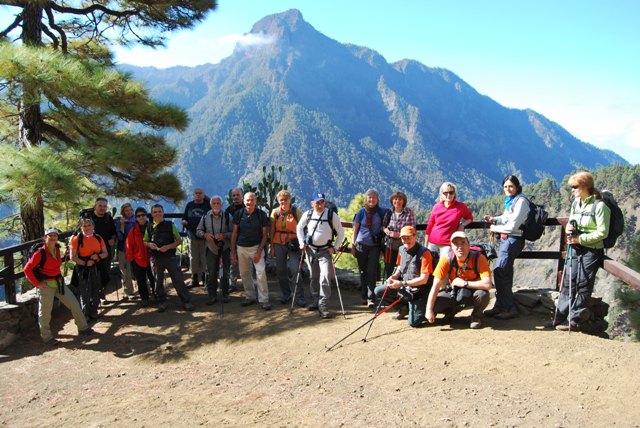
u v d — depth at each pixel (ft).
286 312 23.72
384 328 20.16
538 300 20.33
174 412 15.15
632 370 14.21
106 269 25.89
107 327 24.11
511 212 19.33
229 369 18.52
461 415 12.90
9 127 37.81
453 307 19.33
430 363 16.33
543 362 15.37
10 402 17.17
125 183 36.81
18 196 27.58
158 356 20.44
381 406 13.96
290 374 17.21
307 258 23.11
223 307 25.57
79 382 18.60
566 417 12.32
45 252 22.12
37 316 25.05
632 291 36.11
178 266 25.59
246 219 24.39
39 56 27.50
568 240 17.66
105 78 30.60
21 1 31.96
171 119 34.78
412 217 22.65
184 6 36.60
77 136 36.52
